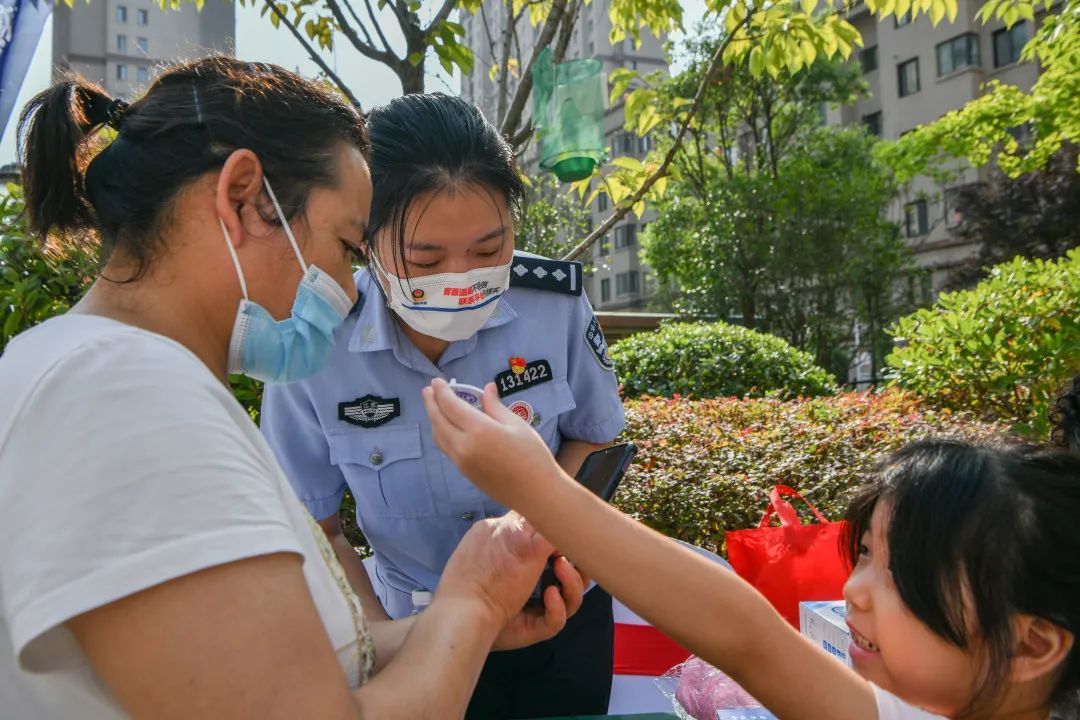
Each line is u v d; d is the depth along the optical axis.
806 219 13.66
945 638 1.08
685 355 6.45
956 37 20.42
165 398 0.70
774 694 0.98
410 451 1.62
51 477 0.65
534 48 3.35
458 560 1.06
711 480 3.17
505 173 1.42
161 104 0.87
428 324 1.48
